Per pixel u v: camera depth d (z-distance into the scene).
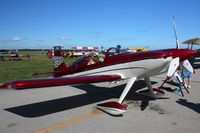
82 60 7.17
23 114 5.24
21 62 24.27
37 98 6.84
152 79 11.02
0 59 29.14
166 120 4.85
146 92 7.11
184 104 6.18
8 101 6.43
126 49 7.78
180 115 5.20
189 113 5.36
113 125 4.56
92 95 7.33
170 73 5.43
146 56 5.55
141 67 5.68
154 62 5.41
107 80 5.84
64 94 7.44
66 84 4.84
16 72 13.83
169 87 8.32
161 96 6.90
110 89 8.30
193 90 8.20
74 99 6.77
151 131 4.23
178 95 7.31
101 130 4.29
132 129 4.33
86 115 5.21
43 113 5.34
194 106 5.98
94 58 6.81
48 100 6.61
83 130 4.29
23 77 11.30
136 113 5.35
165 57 5.32
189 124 4.61
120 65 6.08
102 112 5.45
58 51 8.26
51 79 4.62
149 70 5.59
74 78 5.05
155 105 6.06
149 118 4.98
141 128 4.38
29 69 16.00
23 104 6.12
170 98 6.88
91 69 6.86
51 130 4.29
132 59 5.81
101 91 7.95
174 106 5.97
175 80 8.27
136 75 5.89
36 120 4.84
